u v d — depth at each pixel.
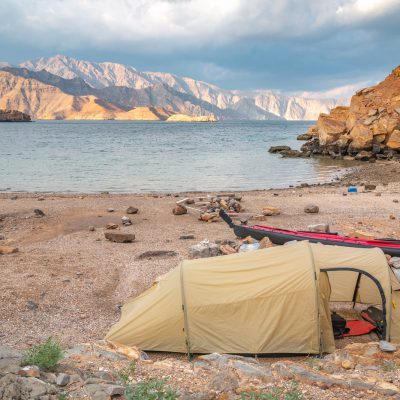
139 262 14.79
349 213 23.11
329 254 9.80
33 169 46.78
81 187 35.78
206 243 15.62
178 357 9.02
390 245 14.48
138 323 9.34
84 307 11.34
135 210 23.41
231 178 41.59
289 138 118.00
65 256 15.47
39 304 11.34
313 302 8.97
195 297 9.14
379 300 10.95
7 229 19.86
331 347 8.98
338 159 62.03
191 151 71.81
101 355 7.64
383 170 46.88
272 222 20.92
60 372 6.30
